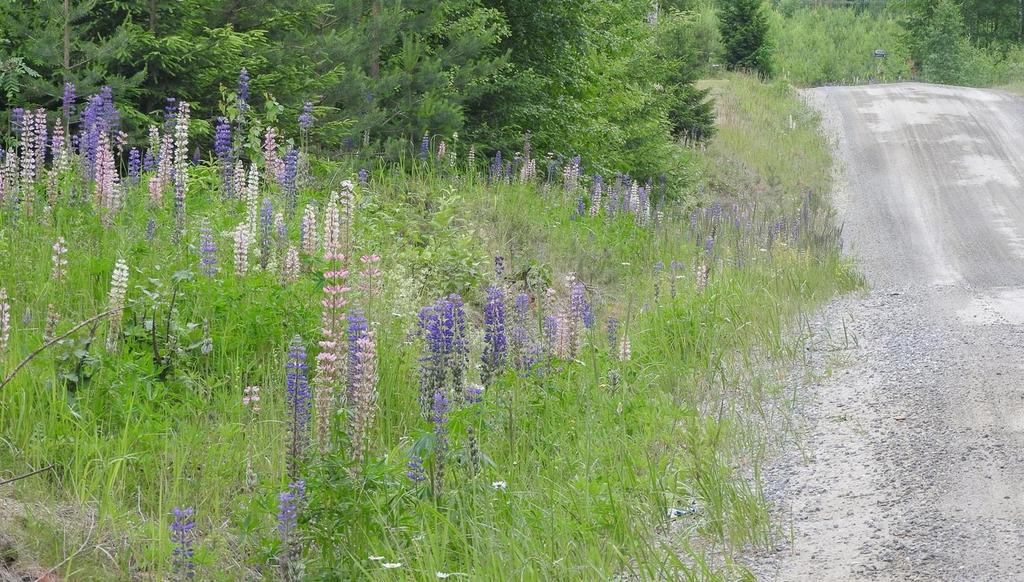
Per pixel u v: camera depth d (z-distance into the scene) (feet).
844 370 33.63
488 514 20.43
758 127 125.80
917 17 239.71
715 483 22.57
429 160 53.67
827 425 27.96
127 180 35.63
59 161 34.71
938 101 143.74
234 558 19.26
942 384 30.68
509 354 27.91
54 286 27.63
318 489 19.39
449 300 23.45
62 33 41.78
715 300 39.40
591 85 74.13
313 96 49.75
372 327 27.30
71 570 17.53
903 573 18.49
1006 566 18.35
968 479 22.77
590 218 55.11
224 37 45.37
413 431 23.45
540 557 18.78
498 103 63.00
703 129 105.19
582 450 24.93
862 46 250.16
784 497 23.07
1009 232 76.84
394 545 19.25
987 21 261.65
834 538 20.40
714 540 20.48
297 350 20.30
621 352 31.01
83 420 21.97
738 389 31.68
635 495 22.35
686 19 103.40
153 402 23.98
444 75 54.85
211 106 47.09
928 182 99.30
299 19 50.93
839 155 114.11
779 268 49.62
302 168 40.73
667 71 89.61
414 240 40.68
